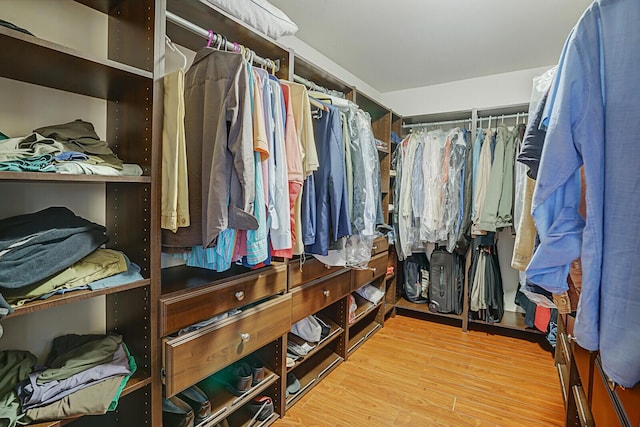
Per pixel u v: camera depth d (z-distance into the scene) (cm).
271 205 130
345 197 168
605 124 69
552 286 80
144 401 115
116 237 125
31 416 86
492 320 281
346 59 260
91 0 118
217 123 111
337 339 231
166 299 114
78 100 121
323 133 166
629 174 65
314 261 192
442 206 278
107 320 130
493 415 172
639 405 65
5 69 98
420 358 233
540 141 91
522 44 232
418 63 267
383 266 285
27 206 112
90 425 121
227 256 120
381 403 181
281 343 167
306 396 187
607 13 71
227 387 153
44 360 116
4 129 106
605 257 68
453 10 192
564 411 176
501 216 256
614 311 66
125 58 120
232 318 137
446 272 295
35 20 110
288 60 165
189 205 118
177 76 110
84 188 124
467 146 273
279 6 189
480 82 297
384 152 287
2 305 78
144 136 112
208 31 128
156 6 108
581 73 72
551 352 246
